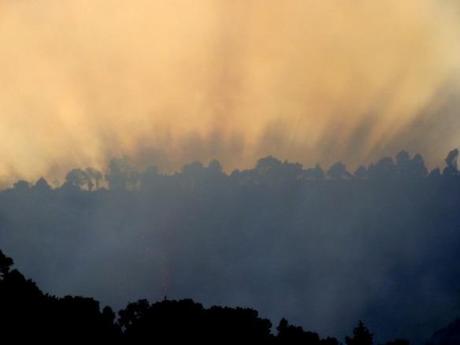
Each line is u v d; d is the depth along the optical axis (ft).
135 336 71.05
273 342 73.20
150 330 71.10
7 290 69.82
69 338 68.03
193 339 70.54
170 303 74.18
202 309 74.08
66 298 73.31
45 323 68.03
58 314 69.87
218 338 70.95
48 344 66.80
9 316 67.26
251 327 72.74
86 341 68.80
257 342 71.87
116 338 71.00
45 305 70.85
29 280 72.95
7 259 72.95
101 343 69.56
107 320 73.00
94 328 70.08
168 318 72.02
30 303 69.67
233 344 70.90
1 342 64.90
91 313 72.13
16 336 65.92
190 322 71.82
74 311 70.90
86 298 74.28
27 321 67.36
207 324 71.87
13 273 72.28
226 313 73.56
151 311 73.72
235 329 71.87
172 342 70.33
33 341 66.28
